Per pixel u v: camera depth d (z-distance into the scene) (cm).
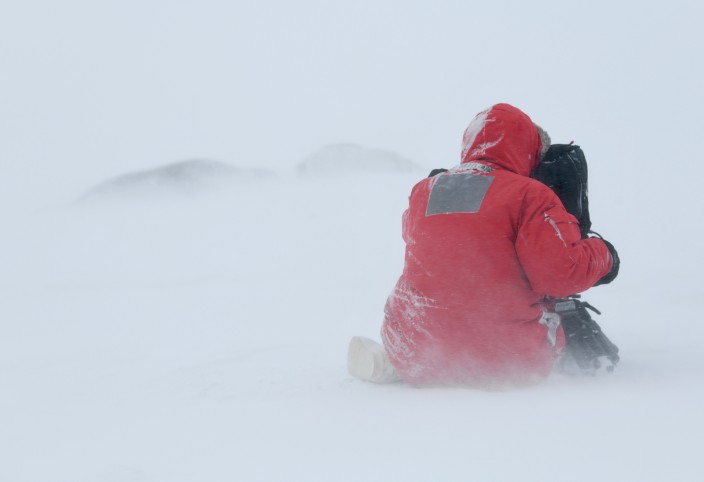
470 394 543
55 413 594
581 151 714
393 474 340
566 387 568
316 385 654
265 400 581
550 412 444
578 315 648
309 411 500
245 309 1369
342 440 408
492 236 594
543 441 376
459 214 604
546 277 585
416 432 414
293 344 961
